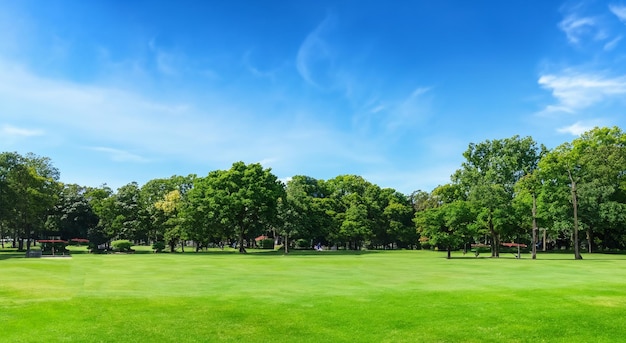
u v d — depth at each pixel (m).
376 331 14.05
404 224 106.69
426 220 58.94
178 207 81.00
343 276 27.98
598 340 13.13
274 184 78.81
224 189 76.62
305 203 92.38
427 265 38.38
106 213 83.06
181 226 76.12
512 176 91.62
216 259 50.22
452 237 56.00
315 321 15.10
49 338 13.07
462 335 13.65
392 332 13.94
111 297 18.84
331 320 15.20
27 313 15.77
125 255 63.88
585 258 52.62
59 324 14.52
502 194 64.81
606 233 76.56
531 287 21.42
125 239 85.00
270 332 13.95
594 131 79.50
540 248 93.31
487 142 95.38
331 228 95.56
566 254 66.38
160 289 21.70
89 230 81.56
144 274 29.61
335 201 105.19
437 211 58.59
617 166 68.06
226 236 83.69
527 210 63.25
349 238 98.75
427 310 16.44
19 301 17.73
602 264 38.97
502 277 26.83
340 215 99.19
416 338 13.39
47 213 91.44
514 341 13.14
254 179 76.06
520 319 15.17
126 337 13.28
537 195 72.88
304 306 17.17
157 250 78.38
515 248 86.94
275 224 80.31
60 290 20.89
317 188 118.50
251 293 20.22
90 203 96.62
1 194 68.69
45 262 41.34
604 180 68.31
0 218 72.19
